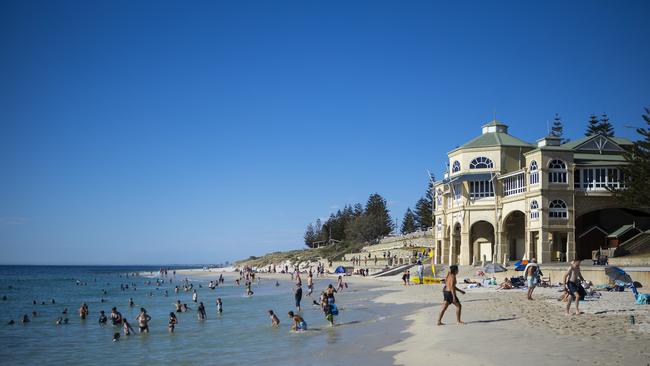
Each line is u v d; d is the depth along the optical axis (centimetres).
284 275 11856
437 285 5606
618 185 5809
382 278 7481
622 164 5741
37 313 4456
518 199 6300
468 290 4069
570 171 5844
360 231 15162
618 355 1433
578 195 5850
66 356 2369
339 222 18425
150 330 3080
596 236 6025
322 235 19512
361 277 8381
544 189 5797
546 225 5766
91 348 2570
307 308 3938
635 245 5366
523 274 4747
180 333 2891
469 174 6950
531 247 6050
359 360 1712
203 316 3488
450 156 7406
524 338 1753
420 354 1659
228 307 4256
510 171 6912
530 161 6059
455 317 2444
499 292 3797
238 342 2427
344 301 4103
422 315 2706
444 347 1717
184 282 10538
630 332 1772
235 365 1875
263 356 2017
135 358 2216
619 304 2617
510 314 2383
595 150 6462
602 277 3972
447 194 7594
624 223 6103
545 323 2044
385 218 16300
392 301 3853
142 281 11594
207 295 6028
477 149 7012
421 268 6025
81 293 7275
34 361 2267
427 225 13800
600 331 1806
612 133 11456
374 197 16988
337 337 2333
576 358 1425
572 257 5741
